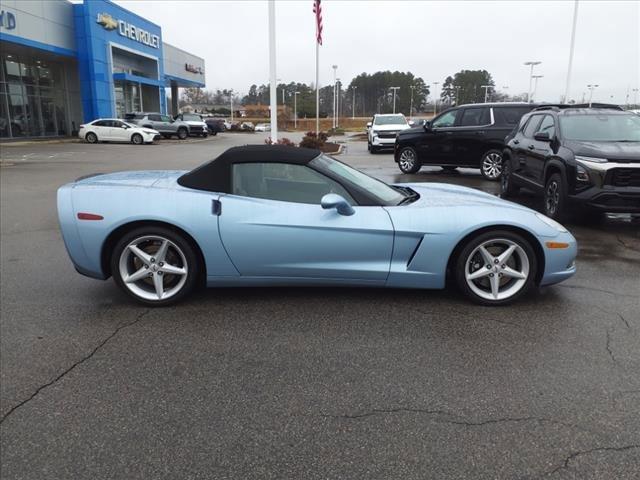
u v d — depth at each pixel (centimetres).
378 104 11906
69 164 1655
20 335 361
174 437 247
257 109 10881
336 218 389
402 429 251
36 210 850
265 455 233
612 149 655
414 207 404
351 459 230
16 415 266
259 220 388
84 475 222
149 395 283
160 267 401
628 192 629
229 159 404
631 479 215
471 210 399
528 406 268
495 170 1189
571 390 283
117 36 3250
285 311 397
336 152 2181
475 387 287
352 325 371
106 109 3152
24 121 2903
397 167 1547
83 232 393
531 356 323
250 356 327
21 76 2864
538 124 847
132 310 405
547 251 395
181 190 400
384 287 408
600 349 332
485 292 405
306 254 393
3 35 2353
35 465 229
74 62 3198
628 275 487
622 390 283
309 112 10562
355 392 284
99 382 297
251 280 404
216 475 221
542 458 229
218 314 394
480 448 236
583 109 784
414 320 379
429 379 297
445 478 217
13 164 1650
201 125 3759
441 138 1254
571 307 403
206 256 393
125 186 407
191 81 4888
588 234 661
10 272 509
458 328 365
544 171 755
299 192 404
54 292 449
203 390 288
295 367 312
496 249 402
